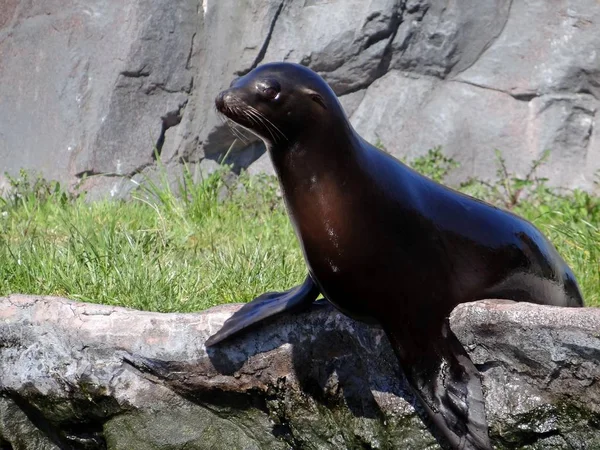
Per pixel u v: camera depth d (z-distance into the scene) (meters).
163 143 49.34
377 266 17.08
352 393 18.70
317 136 17.00
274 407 19.36
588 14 48.12
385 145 49.25
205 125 49.34
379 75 49.75
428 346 17.41
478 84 49.34
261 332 19.28
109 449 20.06
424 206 17.81
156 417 19.78
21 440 20.75
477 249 18.16
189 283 26.31
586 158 48.47
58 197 43.81
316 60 48.53
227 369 19.39
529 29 48.81
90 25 49.19
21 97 49.94
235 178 49.47
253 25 48.53
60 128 48.53
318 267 17.41
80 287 26.17
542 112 48.69
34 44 50.19
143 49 48.41
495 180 48.75
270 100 16.72
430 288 17.45
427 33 49.00
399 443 18.27
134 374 19.75
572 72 48.25
